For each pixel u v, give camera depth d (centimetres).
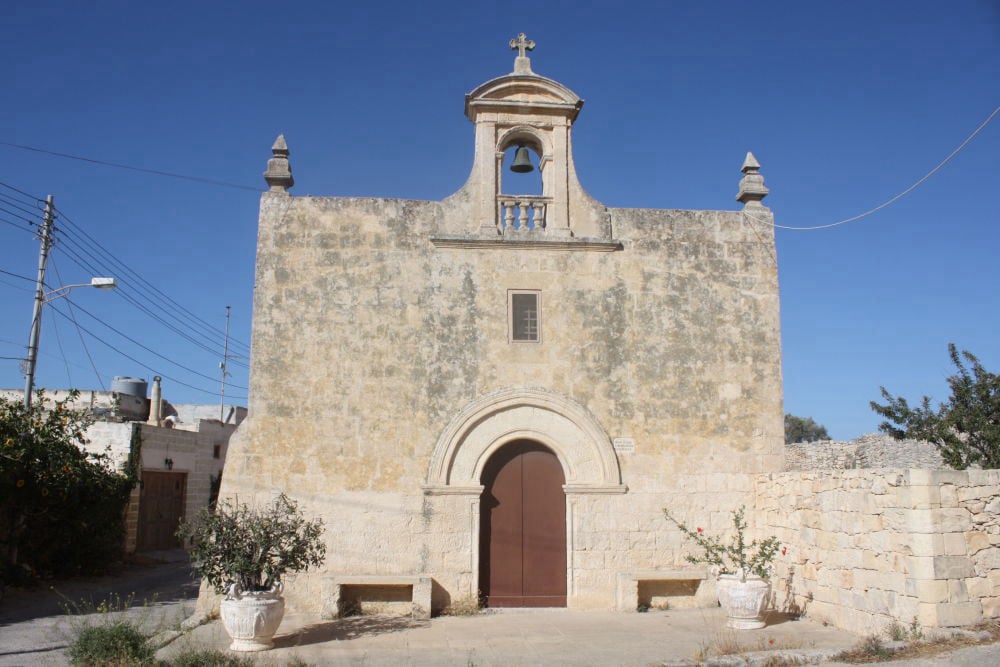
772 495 1443
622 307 1527
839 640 1138
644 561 1455
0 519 1666
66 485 1766
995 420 1605
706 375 1526
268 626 1113
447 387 1466
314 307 1468
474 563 1420
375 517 1416
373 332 1470
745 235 1585
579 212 1555
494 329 1493
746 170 1639
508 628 1275
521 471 1484
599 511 1460
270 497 1402
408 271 1495
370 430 1440
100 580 1916
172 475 2600
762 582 1266
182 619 1347
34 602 1577
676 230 1568
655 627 1278
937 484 1084
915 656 972
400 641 1179
